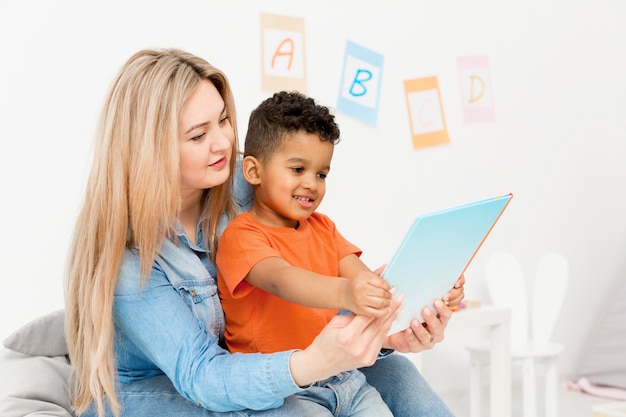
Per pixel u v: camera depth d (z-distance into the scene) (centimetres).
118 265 108
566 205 292
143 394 114
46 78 187
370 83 239
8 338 127
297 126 119
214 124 114
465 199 264
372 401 120
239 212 131
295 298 106
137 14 199
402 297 100
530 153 281
